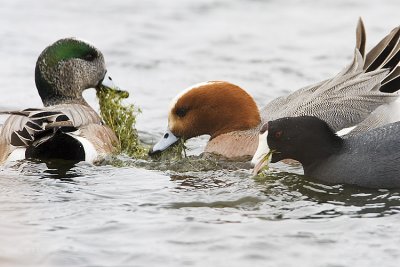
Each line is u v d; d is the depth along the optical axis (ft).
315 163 45.19
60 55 53.16
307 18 77.82
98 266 34.30
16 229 37.63
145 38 73.67
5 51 70.74
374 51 52.60
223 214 39.70
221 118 50.16
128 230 37.58
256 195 42.45
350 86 51.01
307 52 70.64
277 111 51.49
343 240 36.42
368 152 43.78
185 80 65.77
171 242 36.32
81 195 42.11
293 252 35.32
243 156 49.39
